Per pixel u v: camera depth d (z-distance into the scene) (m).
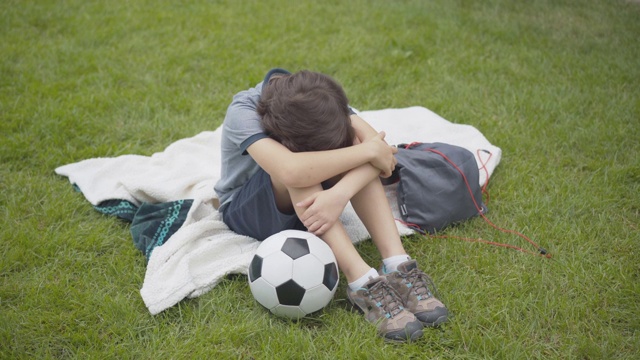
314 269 1.90
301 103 1.97
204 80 3.77
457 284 2.12
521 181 2.76
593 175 2.77
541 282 2.12
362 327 1.93
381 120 3.20
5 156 2.90
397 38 4.28
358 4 4.91
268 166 2.00
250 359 1.85
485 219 2.48
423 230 2.39
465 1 4.93
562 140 3.06
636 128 3.13
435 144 2.55
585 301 2.04
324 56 4.05
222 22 4.59
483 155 2.87
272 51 4.14
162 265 2.16
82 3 4.86
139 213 2.47
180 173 2.75
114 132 3.22
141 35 4.34
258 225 2.21
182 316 2.02
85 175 2.77
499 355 1.83
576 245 2.33
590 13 4.66
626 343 1.87
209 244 2.20
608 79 3.67
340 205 2.00
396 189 2.54
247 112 2.12
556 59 3.94
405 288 1.97
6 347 1.87
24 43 4.13
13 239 2.35
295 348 1.85
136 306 2.06
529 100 3.46
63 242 2.36
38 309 2.03
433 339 1.88
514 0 4.92
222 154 2.29
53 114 3.26
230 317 2.00
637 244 2.31
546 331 1.93
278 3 4.94
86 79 3.72
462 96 3.55
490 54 4.07
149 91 3.62
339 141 2.04
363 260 2.17
